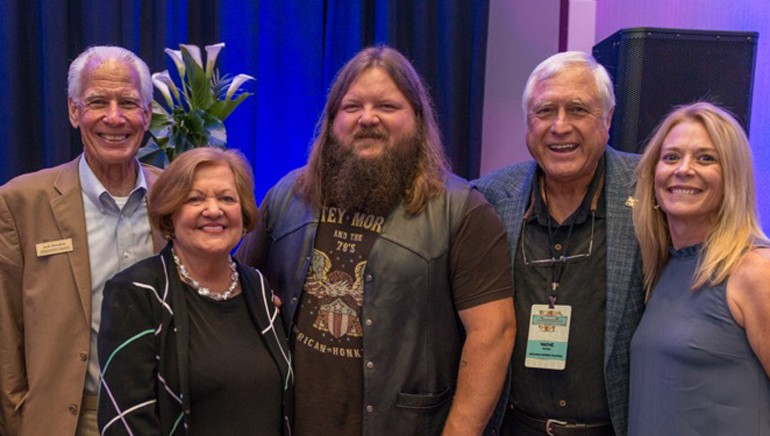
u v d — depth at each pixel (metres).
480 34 3.35
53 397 1.71
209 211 1.43
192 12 3.33
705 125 1.51
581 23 3.32
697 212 1.51
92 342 1.76
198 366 1.40
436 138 1.77
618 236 1.72
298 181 1.82
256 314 1.54
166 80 2.73
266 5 3.35
